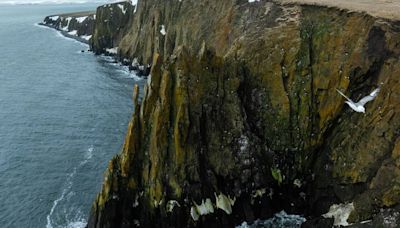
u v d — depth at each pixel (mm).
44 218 52625
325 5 56344
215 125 50438
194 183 47781
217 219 48438
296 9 58531
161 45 108000
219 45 71625
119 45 135250
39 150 70000
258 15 63719
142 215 48594
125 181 48125
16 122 82500
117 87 104625
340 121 49719
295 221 49625
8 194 57406
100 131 77188
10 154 68500
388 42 48344
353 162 46406
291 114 51906
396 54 47469
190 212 47188
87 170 63281
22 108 90812
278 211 51094
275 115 52281
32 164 65312
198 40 80438
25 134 76500
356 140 46906
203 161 49062
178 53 50312
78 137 74812
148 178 48000
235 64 53469
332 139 49781
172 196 47156
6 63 137500
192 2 93125
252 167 50469
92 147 70750
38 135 75938
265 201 50406
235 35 67875
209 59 51594
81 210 54031
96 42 150625
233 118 51062
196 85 49688
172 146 48000
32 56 148375
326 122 50406
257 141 51344
